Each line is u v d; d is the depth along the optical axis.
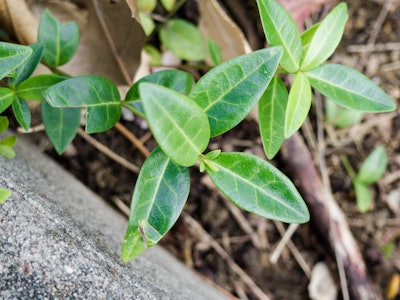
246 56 0.14
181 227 0.27
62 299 0.13
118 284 0.14
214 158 0.14
